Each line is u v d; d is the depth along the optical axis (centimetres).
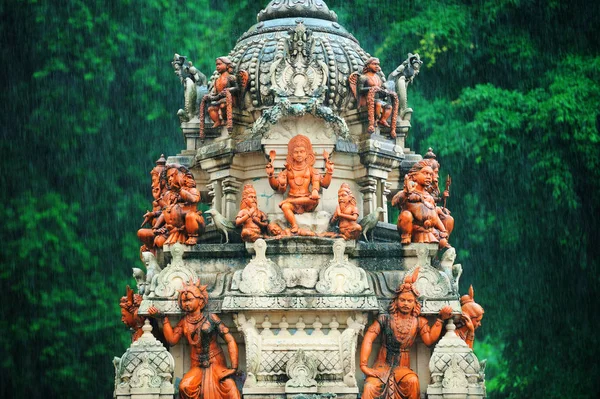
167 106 7531
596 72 7231
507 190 7275
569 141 7106
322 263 4562
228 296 4462
